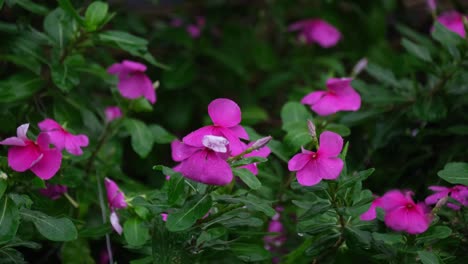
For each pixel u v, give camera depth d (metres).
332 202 0.99
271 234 1.05
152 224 1.03
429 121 1.26
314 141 0.97
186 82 1.60
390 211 0.97
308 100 1.12
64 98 1.22
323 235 1.05
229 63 1.66
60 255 1.21
